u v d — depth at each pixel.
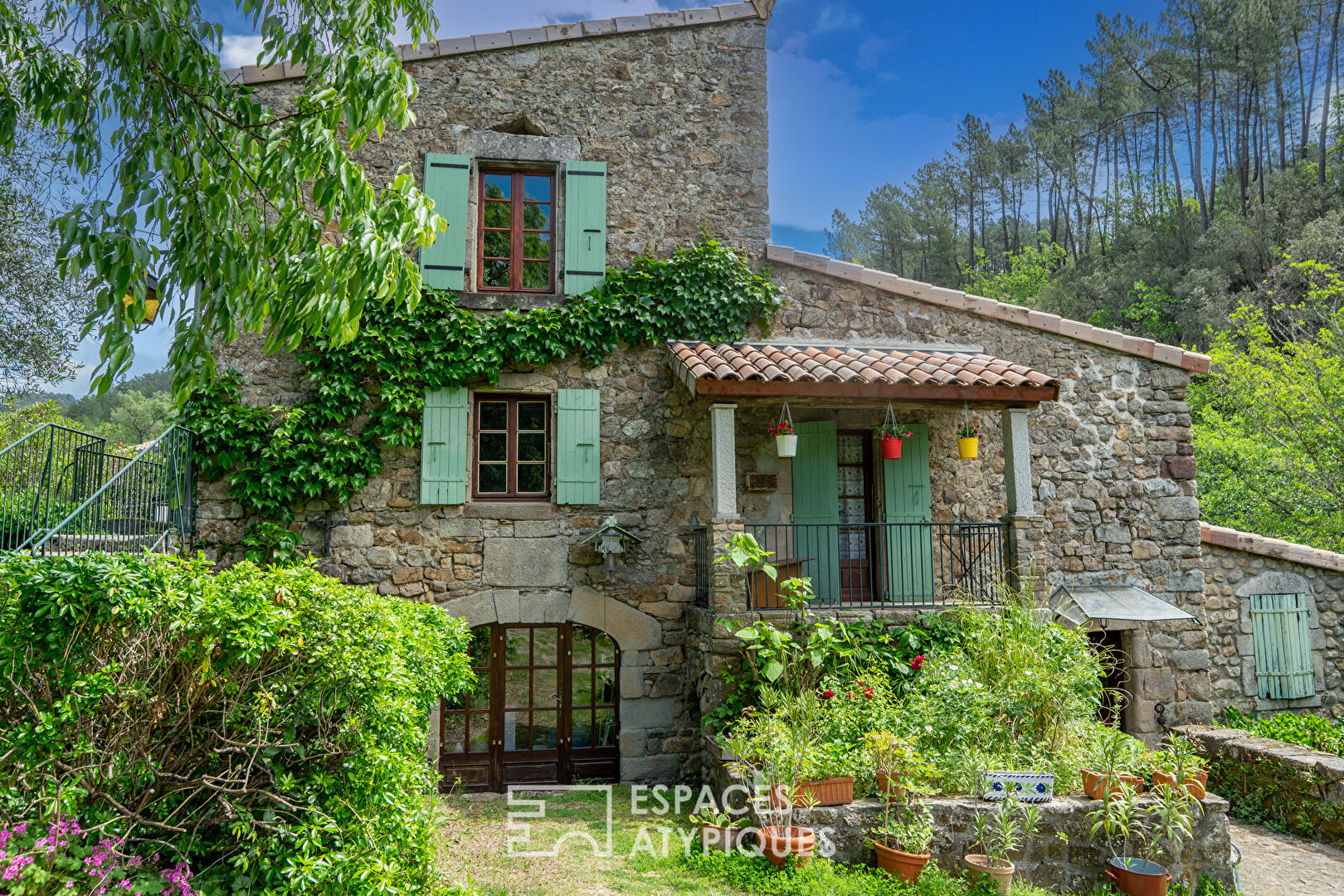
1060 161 30.39
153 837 3.51
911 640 6.29
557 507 7.00
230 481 6.49
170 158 4.02
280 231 3.98
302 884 3.12
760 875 4.44
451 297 6.97
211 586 3.43
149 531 5.91
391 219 3.82
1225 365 13.84
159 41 3.92
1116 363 7.81
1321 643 7.98
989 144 33.12
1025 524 6.66
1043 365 7.75
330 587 3.78
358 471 6.72
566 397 7.10
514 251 7.39
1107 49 29.22
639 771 6.86
